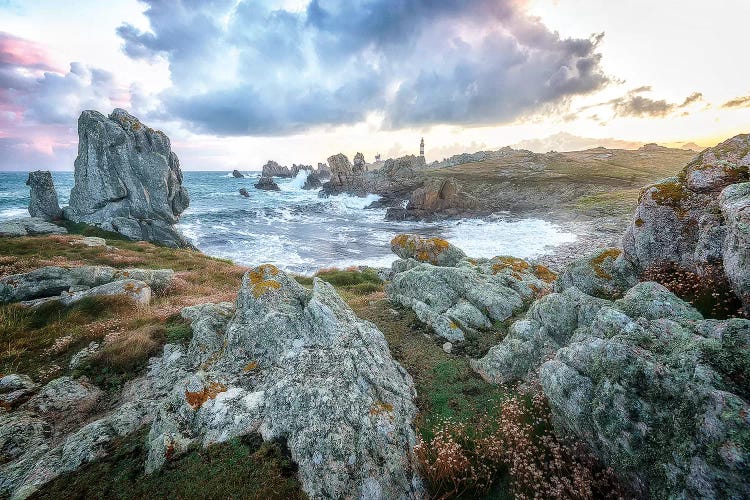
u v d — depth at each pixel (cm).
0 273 2067
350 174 13650
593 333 787
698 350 575
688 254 984
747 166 983
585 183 9475
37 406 900
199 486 660
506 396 915
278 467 699
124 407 871
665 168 12788
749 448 440
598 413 621
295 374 896
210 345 1114
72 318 1479
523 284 1641
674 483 504
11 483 675
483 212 7831
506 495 666
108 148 4534
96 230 4347
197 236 5784
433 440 745
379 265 4275
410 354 1171
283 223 7350
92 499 637
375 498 641
